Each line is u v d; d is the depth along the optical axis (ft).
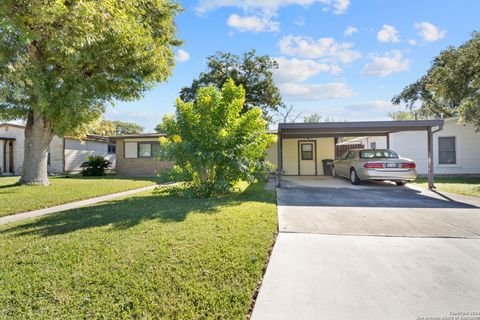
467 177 43.19
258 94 82.74
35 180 34.63
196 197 24.62
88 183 37.78
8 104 32.99
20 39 22.02
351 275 9.32
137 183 39.29
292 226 15.30
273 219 16.12
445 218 16.97
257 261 10.14
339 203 22.50
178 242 11.92
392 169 32.40
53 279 8.82
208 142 23.41
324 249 11.77
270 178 47.32
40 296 7.92
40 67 28.04
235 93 24.47
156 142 60.03
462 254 11.02
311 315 7.16
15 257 10.62
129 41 28.22
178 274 9.11
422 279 8.96
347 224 15.72
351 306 7.51
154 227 14.29
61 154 65.21
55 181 40.68
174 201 22.67
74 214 18.11
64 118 30.45
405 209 19.86
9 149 66.23
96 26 23.72
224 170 24.95
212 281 8.71
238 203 21.42
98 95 33.04
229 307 7.46
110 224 15.20
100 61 30.09
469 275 9.21
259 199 23.76
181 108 24.23
